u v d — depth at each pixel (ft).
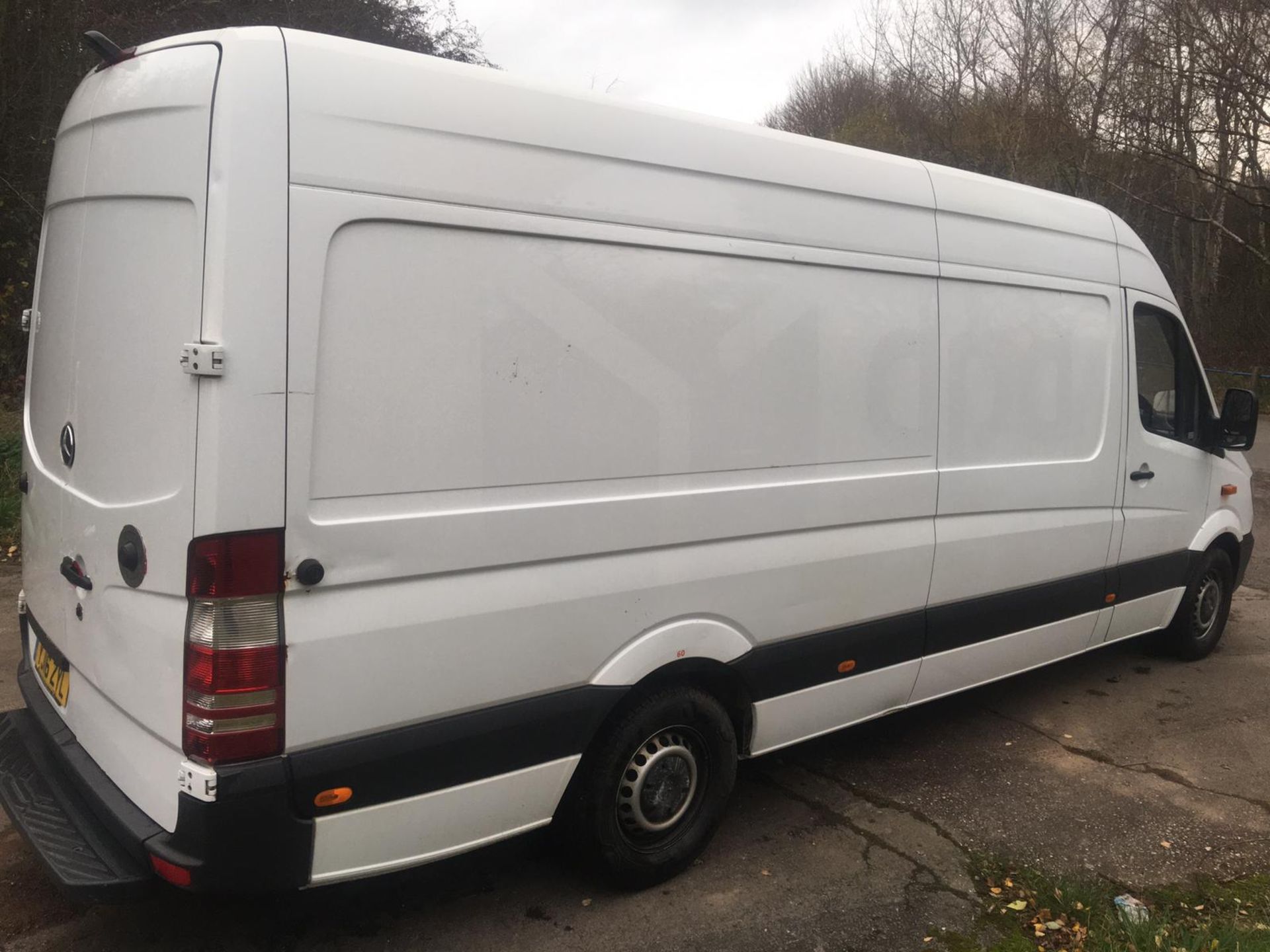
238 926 9.64
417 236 8.02
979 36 76.64
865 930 9.97
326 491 7.63
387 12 50.03
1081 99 66.44
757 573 10.71
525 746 9.00
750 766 13.70
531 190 8.68
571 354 9.01
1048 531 14.40
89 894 7.73
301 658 7.59
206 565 7.26
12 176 35.14
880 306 11.84
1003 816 12.50
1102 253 15.34
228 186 7.18
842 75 104.94
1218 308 83.66
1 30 33.99
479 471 8.46
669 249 9.72
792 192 10.84
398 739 8.15
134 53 8.54
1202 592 18.48
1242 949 9.58
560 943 9.57
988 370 13.30
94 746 8.92
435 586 8.27
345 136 7.63
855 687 12.09
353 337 7.70
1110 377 15.34
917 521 12.48
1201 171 58.49
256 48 7.38
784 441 10.87
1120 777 13.75
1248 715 16.24
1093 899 10.44
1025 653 14.56
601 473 9.30
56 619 9.74
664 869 10.50
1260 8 51.90
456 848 8.77
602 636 9.44
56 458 9.64
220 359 7.12
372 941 9.49
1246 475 19.34
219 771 7.39
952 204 12.80
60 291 9.70
